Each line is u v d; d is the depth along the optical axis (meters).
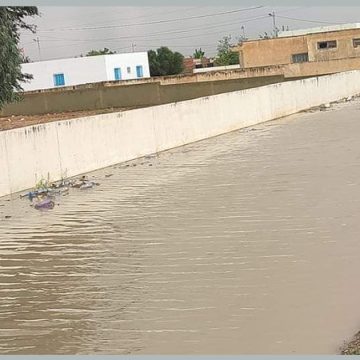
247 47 50.41
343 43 47.31
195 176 14.89
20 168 14.36
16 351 5.81
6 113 35.47
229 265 7.91
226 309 6.45
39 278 8.02
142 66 56.84
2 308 7.01
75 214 11.68
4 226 11.09
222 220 10.35
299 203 11.02
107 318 6.50
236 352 5.42
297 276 7.26
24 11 18.12
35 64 54.22
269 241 8.84
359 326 5.71
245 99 25.12
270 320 6.06
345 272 7.25
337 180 12.70
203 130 22.31
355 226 9.20
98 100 33.84
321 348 5.32
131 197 12.92
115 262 8.48
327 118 25.34
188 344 5.69
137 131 18.72
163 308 6.63
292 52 49.22
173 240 9.37
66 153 15.77
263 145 19.41
